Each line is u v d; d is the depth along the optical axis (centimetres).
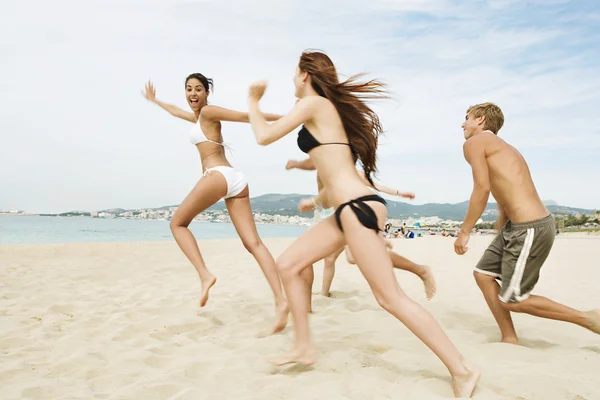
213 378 296
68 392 280
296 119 277
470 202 340
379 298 267
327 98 287
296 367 314
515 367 300
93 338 399
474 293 620
